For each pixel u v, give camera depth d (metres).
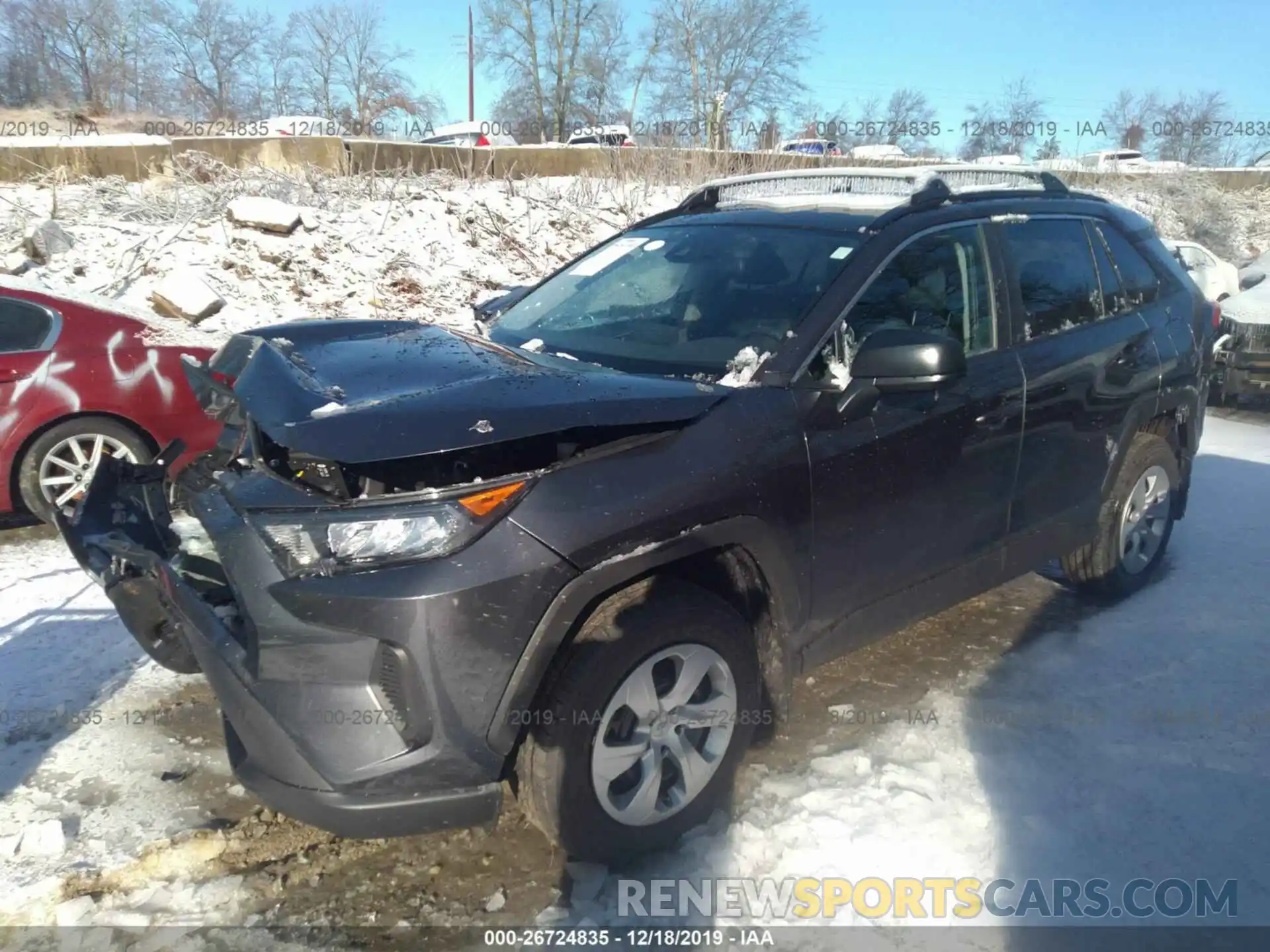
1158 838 2.91
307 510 2.45
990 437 3.54
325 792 2.37
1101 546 4.40
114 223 10.13
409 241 11.15
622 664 2.57
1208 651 4.09
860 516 3.14
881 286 3.32
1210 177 21.78
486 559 2.36
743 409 2.87
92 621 4.34
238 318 8.81
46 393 5.25
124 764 3.29
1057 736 3.44
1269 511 6.02
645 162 15.05
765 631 3.01
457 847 2.88
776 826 2.94
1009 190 4.10
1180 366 4.54
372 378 2.76
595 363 3.29
